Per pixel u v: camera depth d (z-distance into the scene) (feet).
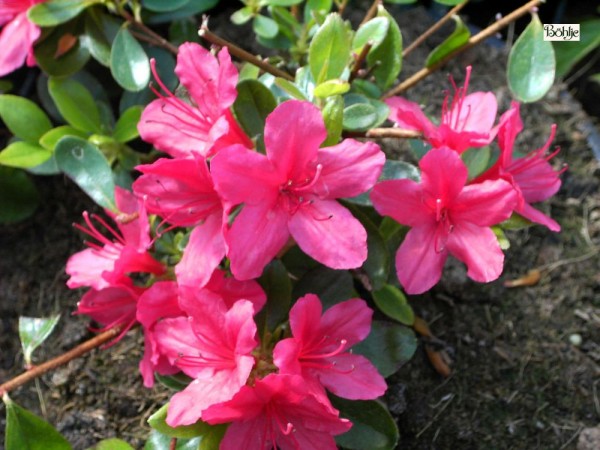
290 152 0.63
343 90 0.69
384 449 0.72
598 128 1.17
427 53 1.14
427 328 0.94
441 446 0.88
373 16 0.90
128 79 0.85
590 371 0.93
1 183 1.01
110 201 0.80
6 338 0.97
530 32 0.79
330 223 0.65
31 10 0.88
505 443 0.88
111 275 0.71
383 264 0.73
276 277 0.74
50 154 0.91
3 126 1.10
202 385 0.65
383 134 0.75
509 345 0.94
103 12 0.93
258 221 0.64
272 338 0.72
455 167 0.66
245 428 0.65
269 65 0.79
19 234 1.03
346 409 0.74
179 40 1.03
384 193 0.68
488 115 0.76
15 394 0.92
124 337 0.94
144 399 0.91
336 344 0.68
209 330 0.65
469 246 0.69
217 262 0.66
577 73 1.21
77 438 0.88
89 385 0.91
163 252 0.81
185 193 0.69
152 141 0.72
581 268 1.00
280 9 0.93
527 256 1.00
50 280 0.99
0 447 0.89
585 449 0.87
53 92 0.91
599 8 1.25
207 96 0.68
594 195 1.06
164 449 0.73
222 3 1.19
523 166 0.76
